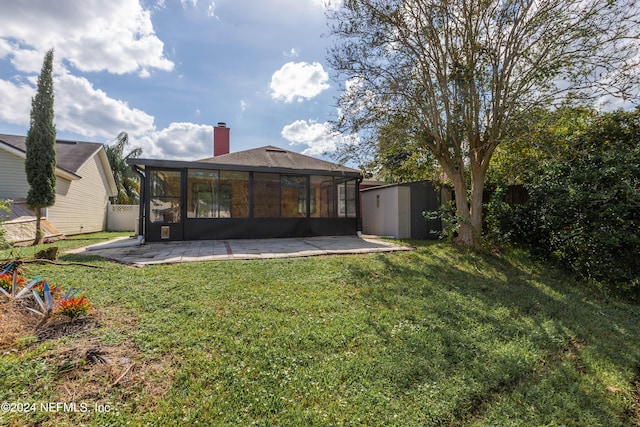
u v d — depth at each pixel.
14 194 11.12
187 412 1.88
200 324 3.05
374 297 4.13
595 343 3.14
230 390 2.10
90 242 9.67
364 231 13.78
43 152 9.05
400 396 2.14
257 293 4.03
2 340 2.53
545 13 6.49
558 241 6.30
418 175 9.74
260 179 10.58
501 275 5.70
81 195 14.02
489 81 7.36
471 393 2.20
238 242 9.43
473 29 7.27
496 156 8.95
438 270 5.75
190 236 9.65
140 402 1.95
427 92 7.72
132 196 20.62
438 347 2.83
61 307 3.04
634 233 5.18
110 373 2.21
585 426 1.97
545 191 6.36
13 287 3.33
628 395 2.29
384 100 7.76
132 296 3.76
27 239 8.96
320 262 5.97
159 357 2.45
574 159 6.44
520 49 6.97
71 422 1.77
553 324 3.52
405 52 7.56
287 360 2.49
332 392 2.14
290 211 10.94
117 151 20.02
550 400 2.18
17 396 1.94
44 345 2.51
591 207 5.63
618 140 6.17
